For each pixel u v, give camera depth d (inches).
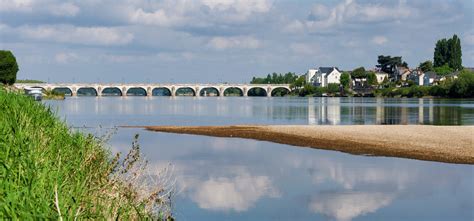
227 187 823.7
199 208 672.4
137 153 733.9
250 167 1040.8
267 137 1658.5
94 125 2231.8
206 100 7667.3
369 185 853.8
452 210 684.1
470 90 7130.9
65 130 681.6
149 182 611.5
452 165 1060.5
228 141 1568.7
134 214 384.2
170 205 583.5
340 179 908.6
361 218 645.3
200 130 1939.0
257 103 5900.6
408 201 732.7
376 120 2605.8
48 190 285.1
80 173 409.7
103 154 623.2
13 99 728.3
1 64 5994.1
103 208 335.3
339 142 1459.2
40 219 229.5
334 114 3233.3
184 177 904.9
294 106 4771.2
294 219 626.5
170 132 1876.2
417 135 1558.8
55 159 424.8
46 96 7475.4
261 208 692.1
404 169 1010.1
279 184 855.1
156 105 5172.2
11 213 225.0
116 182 472.7
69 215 261.0
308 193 790.5
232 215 647.1
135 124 2364.7
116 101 6663.4
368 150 1291.8
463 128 1739.7
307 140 1535.4
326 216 653.3
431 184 858.1
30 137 454.6
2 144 368.8
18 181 291.0
